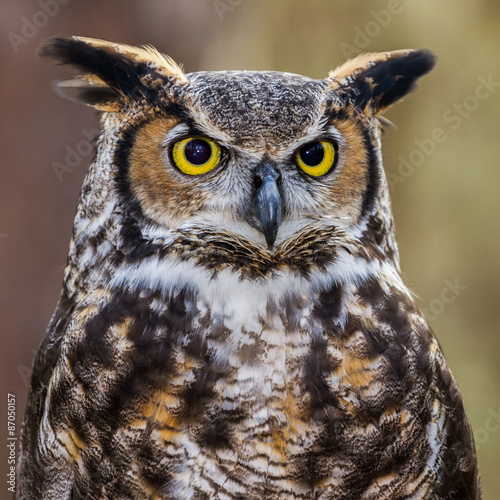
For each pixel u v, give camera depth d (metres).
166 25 4.04
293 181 3.81
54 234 4.02
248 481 3.79
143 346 3.79
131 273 3.80
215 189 3.81
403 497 3.80
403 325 3.81
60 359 3.80
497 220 5.18
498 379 5.30
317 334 3.80
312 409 3.79
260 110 3.80
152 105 3.81
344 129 3.82
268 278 3.80
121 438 3.79
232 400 3.79
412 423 3.80
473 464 3.85
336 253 3.81
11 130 4.00
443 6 4.94
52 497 3.80
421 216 5.23
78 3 4.01
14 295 4.01
